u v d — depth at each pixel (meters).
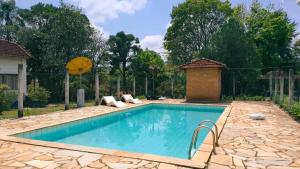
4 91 14.66
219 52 25.53
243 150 6.17
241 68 24.41
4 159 5.43
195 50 34.78
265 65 32.72
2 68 18.75
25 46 25.34
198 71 21.11
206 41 34.28
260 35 32.38
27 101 17.12
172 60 34.75
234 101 20.58
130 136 10.04
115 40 35.22
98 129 11.44
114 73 32.53
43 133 8.95
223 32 26.02
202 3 33.06
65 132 10.03
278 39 32.53
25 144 6.62
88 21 25.25
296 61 33.78
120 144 8.76
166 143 8.91
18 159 5.43
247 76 24.61
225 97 22.86
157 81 28.59
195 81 21.22
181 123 12.77
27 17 29.78
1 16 31.42
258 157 5.63
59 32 23.44
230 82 25.42
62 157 5.56
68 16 23.64
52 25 24.31
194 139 6.09
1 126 9.03
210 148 6.20
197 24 34.00
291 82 14.02
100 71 26.44
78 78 23.70
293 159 5.52
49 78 23.42
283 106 14.52
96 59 26.55
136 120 13.68
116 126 12.10
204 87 20.98
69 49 24.11
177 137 9.80
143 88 28.25
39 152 5.93
